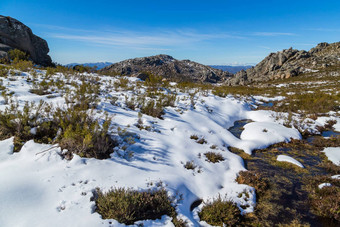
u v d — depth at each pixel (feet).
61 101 23.47
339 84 97.66
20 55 50.72
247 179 16.76
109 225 9.59
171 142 20.68
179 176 15.52
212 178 16.70
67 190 11.39
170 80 75.66
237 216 12.77
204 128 27.20
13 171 11.86
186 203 13.19
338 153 22.90
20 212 9.59
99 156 15.05
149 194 12.10
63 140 14.78
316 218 12.85
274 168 19.81
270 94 74.69
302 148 25.35
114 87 39.11
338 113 40.96
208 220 12.22
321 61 198.70
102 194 11.27
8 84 27.32
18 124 15.23
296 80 150.71
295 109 45.03
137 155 16.71
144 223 10.45
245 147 24.35
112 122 20.84
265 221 12.48
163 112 28.71
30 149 14.01
